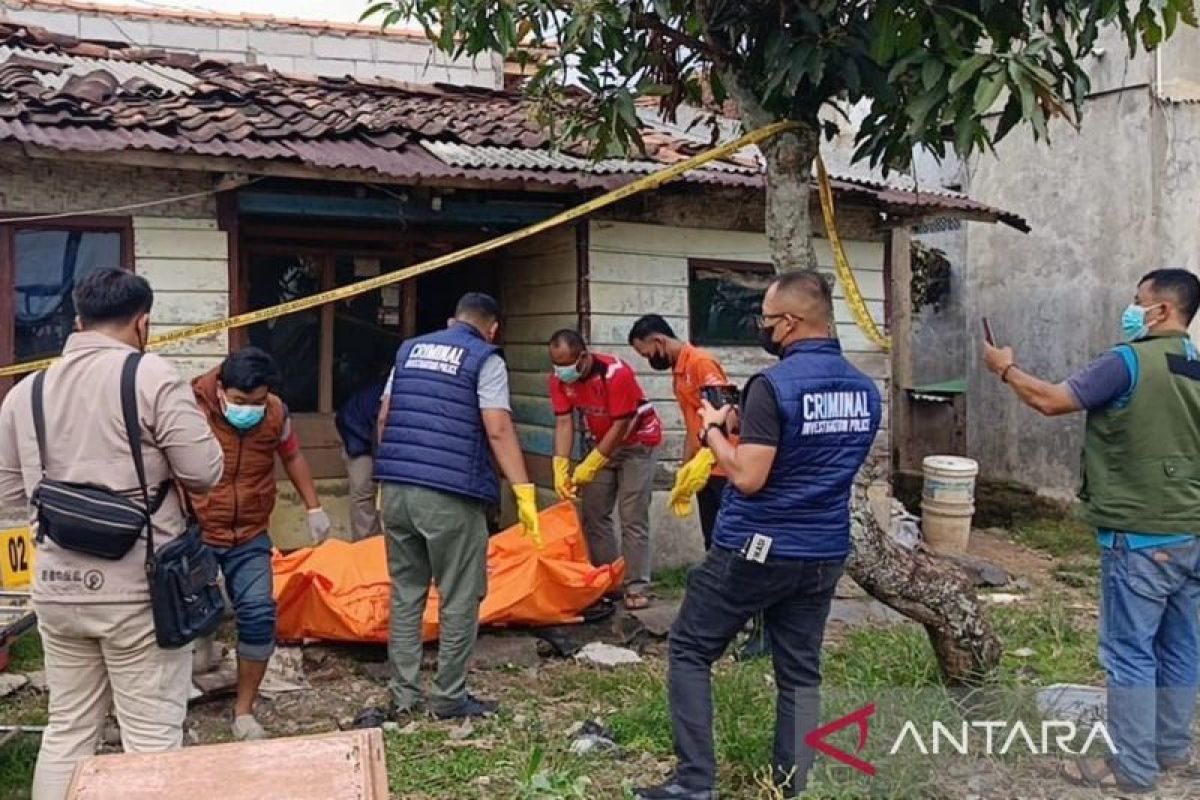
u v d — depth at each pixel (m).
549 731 4.75
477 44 5.32
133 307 3.43
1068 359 10.35
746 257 8.16
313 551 6.06
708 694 3.86
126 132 5.96
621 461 6.80
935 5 4.18
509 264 8.47
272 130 6.47
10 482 3.45
